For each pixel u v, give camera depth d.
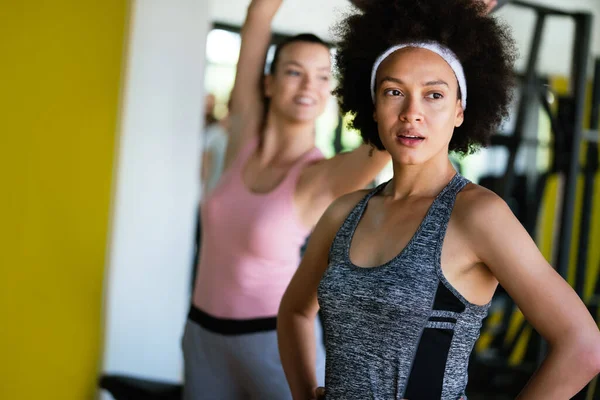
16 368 3.17
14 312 3.15
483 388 4.59
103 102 3.29
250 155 2.46
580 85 3.88
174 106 3.50
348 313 1.45
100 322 3.37
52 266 3.22
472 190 1.44
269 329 2.27
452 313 1.37
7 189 3.11
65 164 3.22
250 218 2.29
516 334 4.71
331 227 1.65
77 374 3.32
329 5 5.34
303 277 1.73
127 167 3.44
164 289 3.52
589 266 6.20
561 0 5.55
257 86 2.56
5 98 3.07
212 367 2.36
